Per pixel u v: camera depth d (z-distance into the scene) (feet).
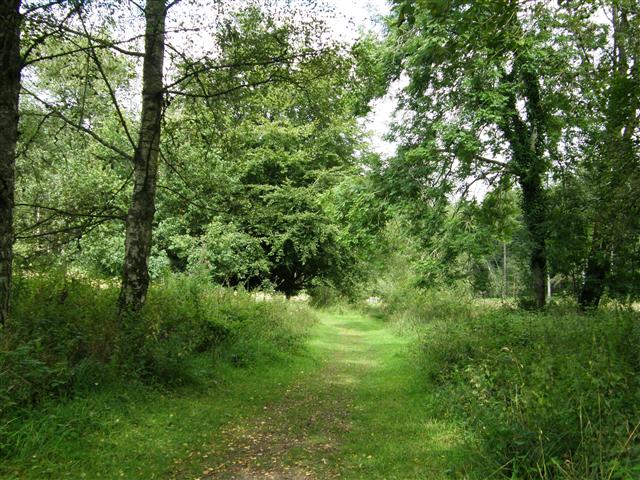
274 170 87.04
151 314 26.35
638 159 32.55
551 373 16.16
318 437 19.71
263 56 29.99
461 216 52.16
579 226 49.03
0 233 19.39
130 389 20.95
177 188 62.08
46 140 38.55
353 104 49.11
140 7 26.27
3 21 19.54
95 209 30.89
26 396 16.22
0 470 13.32
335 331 70.03
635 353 18.80
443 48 21.06
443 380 26.02
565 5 23.70
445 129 47.32
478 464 14.66
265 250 86.48
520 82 48.57
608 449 11.71
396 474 15.39
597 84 36.35
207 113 34.96
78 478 13.60
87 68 31.99
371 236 54.19
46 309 23.17
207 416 21.03
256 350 35.94
